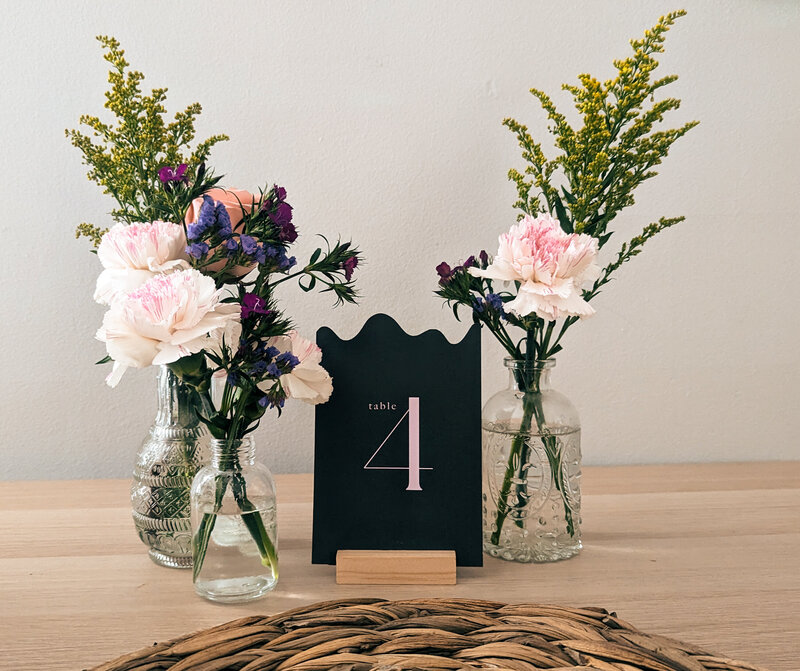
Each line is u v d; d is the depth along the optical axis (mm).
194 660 680
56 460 1304
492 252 1321
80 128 1249
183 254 835
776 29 1332
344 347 951
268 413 1326
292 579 917
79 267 1271
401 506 936
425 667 676
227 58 1257
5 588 879
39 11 1223
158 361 729
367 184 1299
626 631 735
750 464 1396
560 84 1309
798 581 898
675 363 1384
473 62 1292
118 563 953
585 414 1381
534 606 787
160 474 923
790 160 1360
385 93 1286
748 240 1368
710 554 979
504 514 970
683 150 1341
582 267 884
